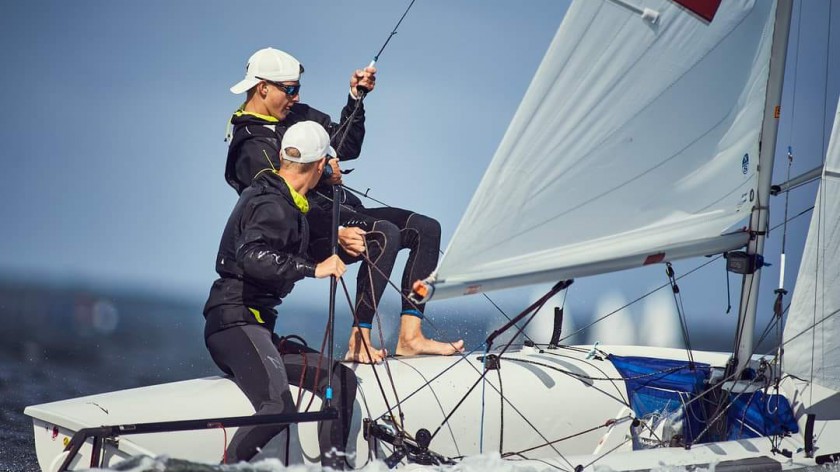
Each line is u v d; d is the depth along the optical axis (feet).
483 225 7.79
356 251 9.93
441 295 7.64
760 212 9.62
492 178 7.78
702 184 9.00
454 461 8.80
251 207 9.01
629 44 8.14
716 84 8.77
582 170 8.20
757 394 10.21
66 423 8.68
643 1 8.07
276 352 9.20
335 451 8.30
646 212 8.73
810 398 10.36
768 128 9.43
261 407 8.91
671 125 8.62
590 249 8.38
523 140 7.86
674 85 8.50
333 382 9.37
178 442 8.92
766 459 9.10
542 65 7.83
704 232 9.16
